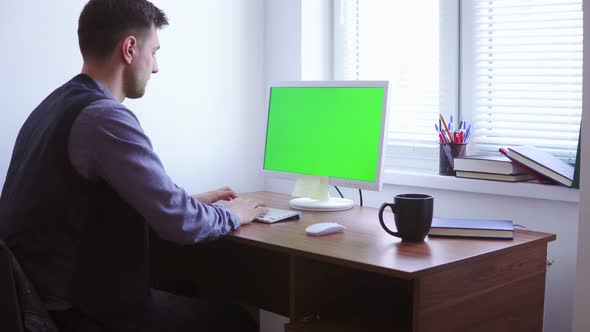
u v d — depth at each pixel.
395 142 2.71
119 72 1.79
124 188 1.61
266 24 2.88
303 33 2.76
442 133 2.38
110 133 1.59
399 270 1.50
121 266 1.65
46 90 2.30
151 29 1.84
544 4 2.23
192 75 2.65
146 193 1.62
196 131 2.68
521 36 2.30
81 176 1.60
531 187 2.12
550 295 2.15
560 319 2.13
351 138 2.16
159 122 2.56
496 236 1.83
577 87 2.20
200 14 2.66
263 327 2.92
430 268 1.52
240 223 1.96
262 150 2.42
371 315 1.86
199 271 2.37
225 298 2.38
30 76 2.26
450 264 1.57
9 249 1.50
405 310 1.92
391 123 2.71
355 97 2.15
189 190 2.68
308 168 2.28
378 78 2.75
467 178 2.30
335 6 2.84
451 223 1.90
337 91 2.19
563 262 2.11
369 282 1.99
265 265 2.27
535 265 1.86
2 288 1.48
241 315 1.91
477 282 1.67
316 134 2.25
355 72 2.83
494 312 1.73
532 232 1.94
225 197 2.16
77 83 1.72
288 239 1.83
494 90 2.39
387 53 2.71
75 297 1.60
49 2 2.29
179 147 2.63
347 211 2.25
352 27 2.83
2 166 2.22
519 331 1.82
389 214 2.20
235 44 2.79
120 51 1.77
